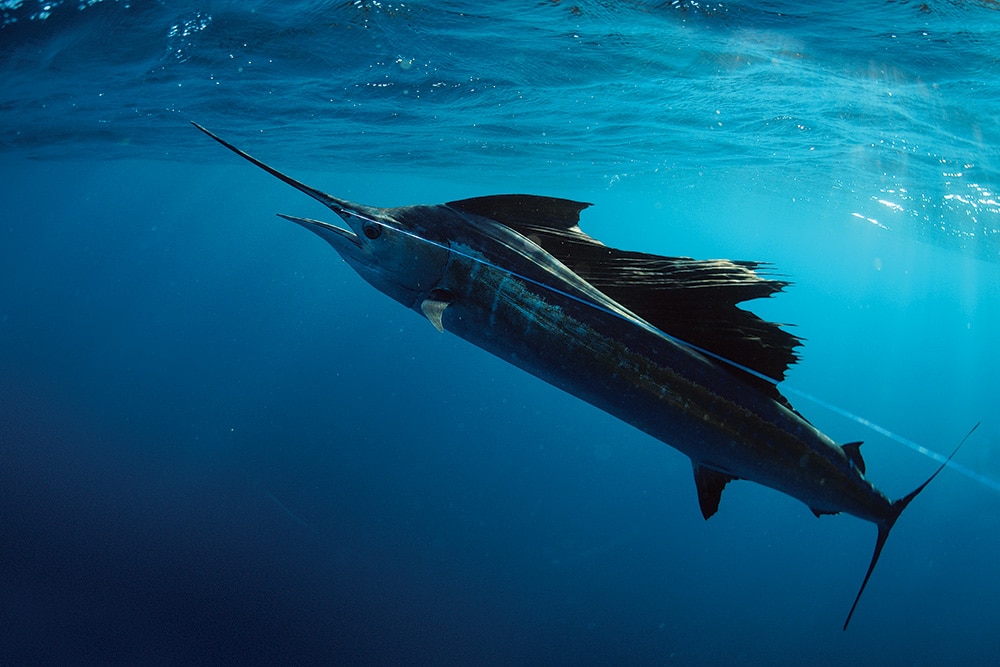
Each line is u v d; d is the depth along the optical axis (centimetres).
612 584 2052
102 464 2227
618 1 866
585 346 261
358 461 3061
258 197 5641
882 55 955
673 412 267
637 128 1506
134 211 7219
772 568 2359
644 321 268
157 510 1953
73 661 1295
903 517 2886
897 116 1195
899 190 1775
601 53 1066
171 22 979
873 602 2092
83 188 4588
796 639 1808
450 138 1755
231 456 2641
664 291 269
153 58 1115
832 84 1100
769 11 854
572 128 1545
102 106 1488
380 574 1862
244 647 1431
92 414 2831
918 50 927
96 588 1523
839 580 2280
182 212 7325
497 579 1977
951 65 956
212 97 1385
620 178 2344
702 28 929
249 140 1919
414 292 269
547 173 2288
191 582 1620
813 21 873
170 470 2305
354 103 1388
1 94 1360
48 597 1459
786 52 991
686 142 1612
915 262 3731
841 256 4625
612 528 2717
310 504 2289
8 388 2986
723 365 274
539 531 2538
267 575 1722
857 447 300
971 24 829
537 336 262
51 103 1452
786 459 280
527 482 3312
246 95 1359
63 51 1077
